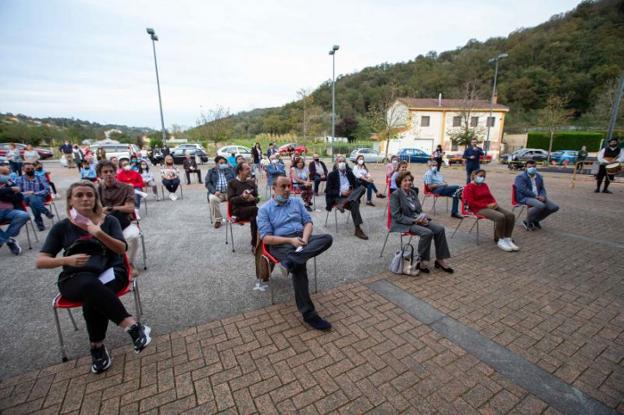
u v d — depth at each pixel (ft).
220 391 6.91
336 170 20.44
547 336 8.79
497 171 63.26
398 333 8.94
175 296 11.09
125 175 22.54
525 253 15.28
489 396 6.75
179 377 7.32
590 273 12.94
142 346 7.82
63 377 7.30
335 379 7.23
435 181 24.43
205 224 20.92
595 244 16.58
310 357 7.96
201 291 11.48
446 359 7.88
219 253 15.43
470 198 16.78
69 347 8.38
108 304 7.25
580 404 6.53
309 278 12.55
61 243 8.04
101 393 6.84
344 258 14.69
